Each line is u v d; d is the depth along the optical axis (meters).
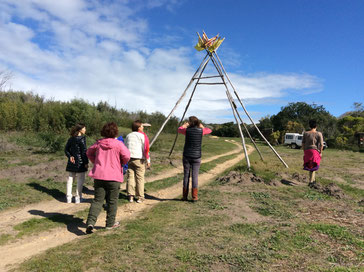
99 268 2.92
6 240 3.81
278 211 5.06
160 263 3.03
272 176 8.31
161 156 13.45
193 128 5.88
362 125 35.56
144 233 3.96
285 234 3.89
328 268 2.92
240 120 10.15
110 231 4.12
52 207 5.44
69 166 5.73
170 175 9.20
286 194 6.39
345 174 10.07
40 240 3.83
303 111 55.06
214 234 3.89
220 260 3.09
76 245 3.57
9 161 9.76
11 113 17.25
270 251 3.34
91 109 20.56
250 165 10.39
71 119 18.77
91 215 3.99
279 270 2.88
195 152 5.86
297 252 3.32
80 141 5.71
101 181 4.07
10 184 6.77
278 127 52.97
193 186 5.83
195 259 3.11
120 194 6.50
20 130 17.61
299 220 4.58
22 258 3.25
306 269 2.90
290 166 10.85
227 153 18.61
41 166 9.12
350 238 3.74
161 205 5.62
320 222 4.50
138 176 5.87
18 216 4.84
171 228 4.17
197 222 4.43
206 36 10.11
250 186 7.15
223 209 5.19
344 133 38.44
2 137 14.67
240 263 3.02
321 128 41.88
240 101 10.12
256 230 4.05
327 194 6.51
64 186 7.02
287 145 34.25
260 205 5.46
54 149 12.21
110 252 3.32
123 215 5.03
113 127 4.26
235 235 3.86
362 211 5.17
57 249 3.44
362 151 27.75
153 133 27.98
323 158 17.11
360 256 3.22
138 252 3.31
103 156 4.16
